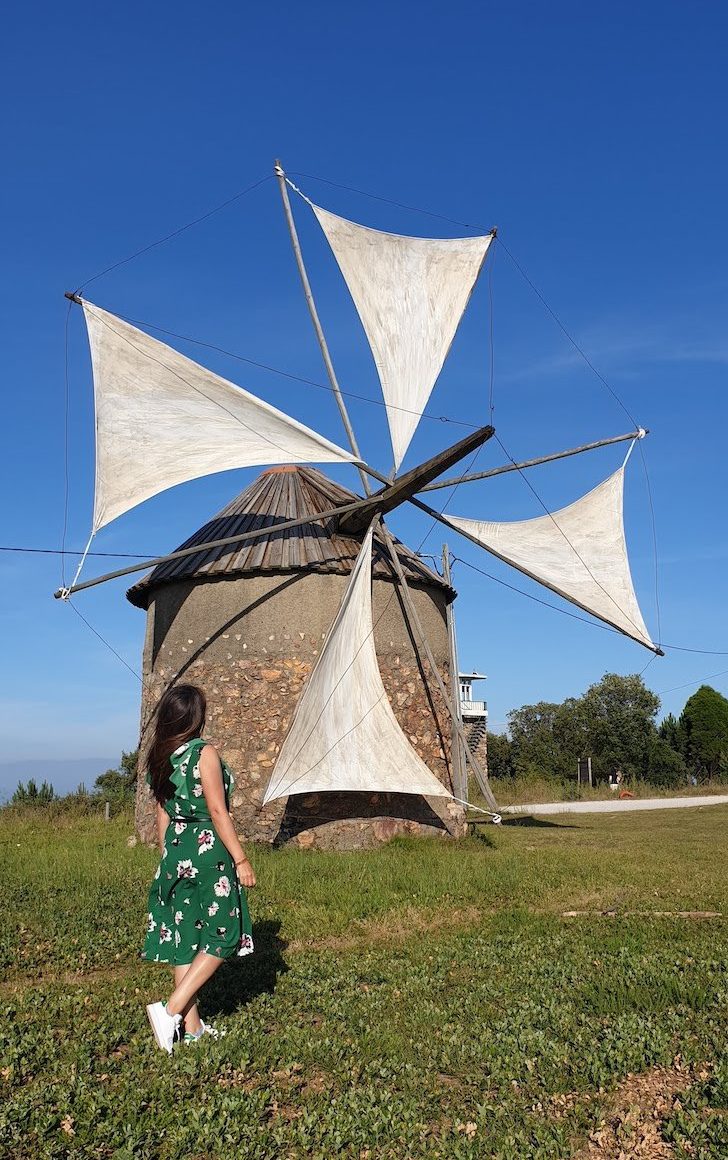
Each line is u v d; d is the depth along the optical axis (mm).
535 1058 4469
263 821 14031
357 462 14102
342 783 13453
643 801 32344
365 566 13836
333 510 14328
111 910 8406
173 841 4859
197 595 15250
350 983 5895
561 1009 5141
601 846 14789
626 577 15812
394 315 15594
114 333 13078
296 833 14031
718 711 48719
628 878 10375
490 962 6379
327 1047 4633
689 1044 4504
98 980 6242
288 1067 4438
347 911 8461
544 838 16375
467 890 9578
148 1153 3590
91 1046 4645
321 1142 3713
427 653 14891
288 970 6305
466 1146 3639
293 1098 4125
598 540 16078
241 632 14766
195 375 13461
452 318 16000
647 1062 4359
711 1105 3879
